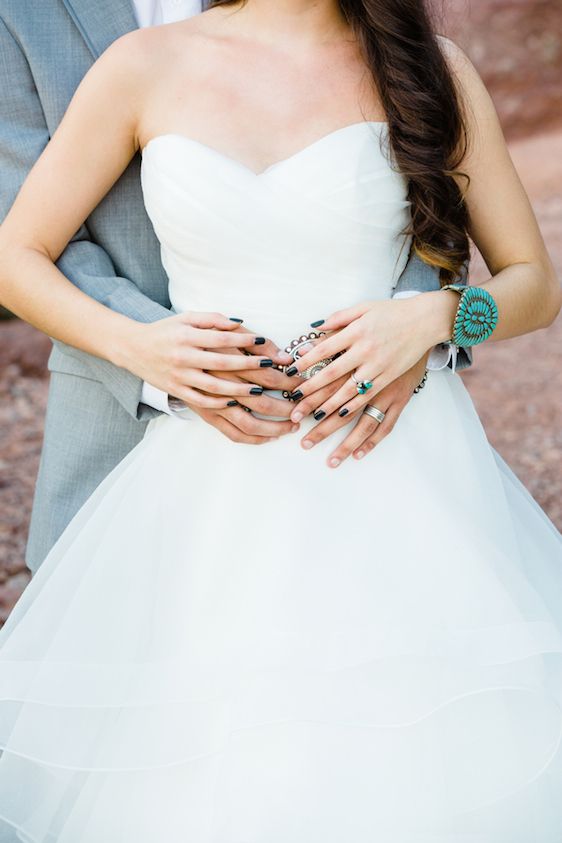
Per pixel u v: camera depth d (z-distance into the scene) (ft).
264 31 6.74
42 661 6.13
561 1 39.37
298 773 5.66
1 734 6.33
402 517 6.21
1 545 13.78
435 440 6.65
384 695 5.75
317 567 5.98
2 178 7.20
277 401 6.13
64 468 7.57
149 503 6.42
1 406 18.53
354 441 6.20
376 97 6.70
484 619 5.96
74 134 6.54
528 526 7.11
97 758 6.03
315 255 6.37
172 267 6.66
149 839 5.77
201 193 6.23
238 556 6.08
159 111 6.53
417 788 5.74
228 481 6.27
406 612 5.91
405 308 6.24
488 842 5.92
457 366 6.86
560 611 6.70
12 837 6.52
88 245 7.10
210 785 5.72
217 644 5.90
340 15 6.82
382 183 6.49
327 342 6.05
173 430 6.60
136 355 6.28
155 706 5.94
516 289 6.82
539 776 6.01
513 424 17.46
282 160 6.47
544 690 5.92
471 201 7.02
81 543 6.53
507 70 37.86
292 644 5.76
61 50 7.18
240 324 6.17
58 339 6.77
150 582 6.25
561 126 36.73
